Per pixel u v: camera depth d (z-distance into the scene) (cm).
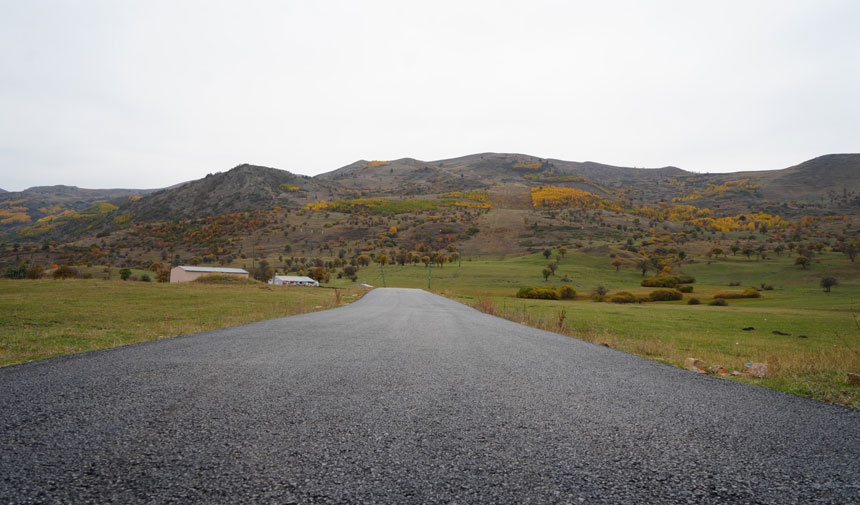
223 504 181
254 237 18875
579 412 360
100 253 15362
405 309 2477
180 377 461
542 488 208
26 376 458
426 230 19800
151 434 272
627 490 208
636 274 11169
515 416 340
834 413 387
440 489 203
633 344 1091
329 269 12212
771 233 18788
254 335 944
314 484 204
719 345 1822
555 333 1358
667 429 318
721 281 9969
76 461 226
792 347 1864
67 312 1744
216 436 271
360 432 287
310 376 483
